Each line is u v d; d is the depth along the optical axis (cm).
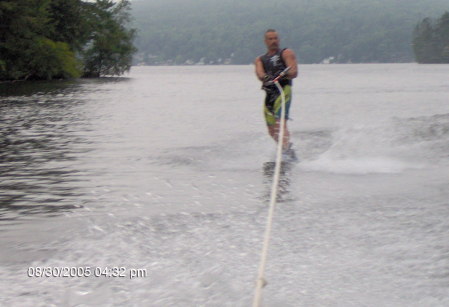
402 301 302
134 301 309
